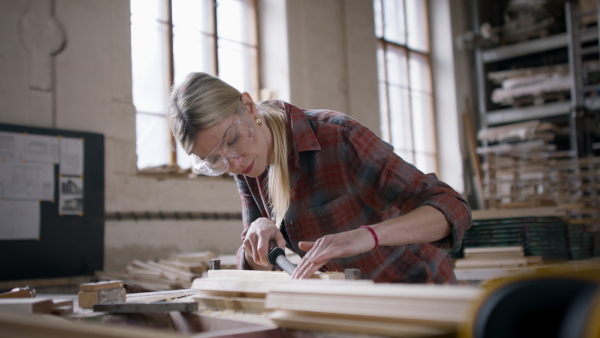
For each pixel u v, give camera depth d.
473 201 8.56
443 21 8.74
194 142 1.60
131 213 4.55
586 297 0.61
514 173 6.33
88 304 1.48
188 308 1.25
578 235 4.47
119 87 4.60
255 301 1.25
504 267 2.94
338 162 1.74
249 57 6.05
